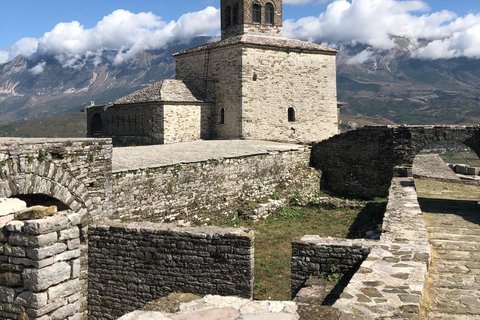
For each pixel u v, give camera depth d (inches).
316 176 1307.8
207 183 908.0
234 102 1464.1
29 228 358.0
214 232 528.4
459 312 351.6
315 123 1585.9
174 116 1411.2
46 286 360.2
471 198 986.7
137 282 565.6
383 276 372.2
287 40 1558.8
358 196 1278.3
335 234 879.7
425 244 474.6
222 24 1620.3
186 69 1637.6
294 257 492.7
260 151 1119.6
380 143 1239.5
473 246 560.4
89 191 612.7
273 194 1141.1
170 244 546.6
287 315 251.9
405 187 893.8
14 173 499.2
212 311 259.0
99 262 586.9
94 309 590.9
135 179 732.7
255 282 645.3
